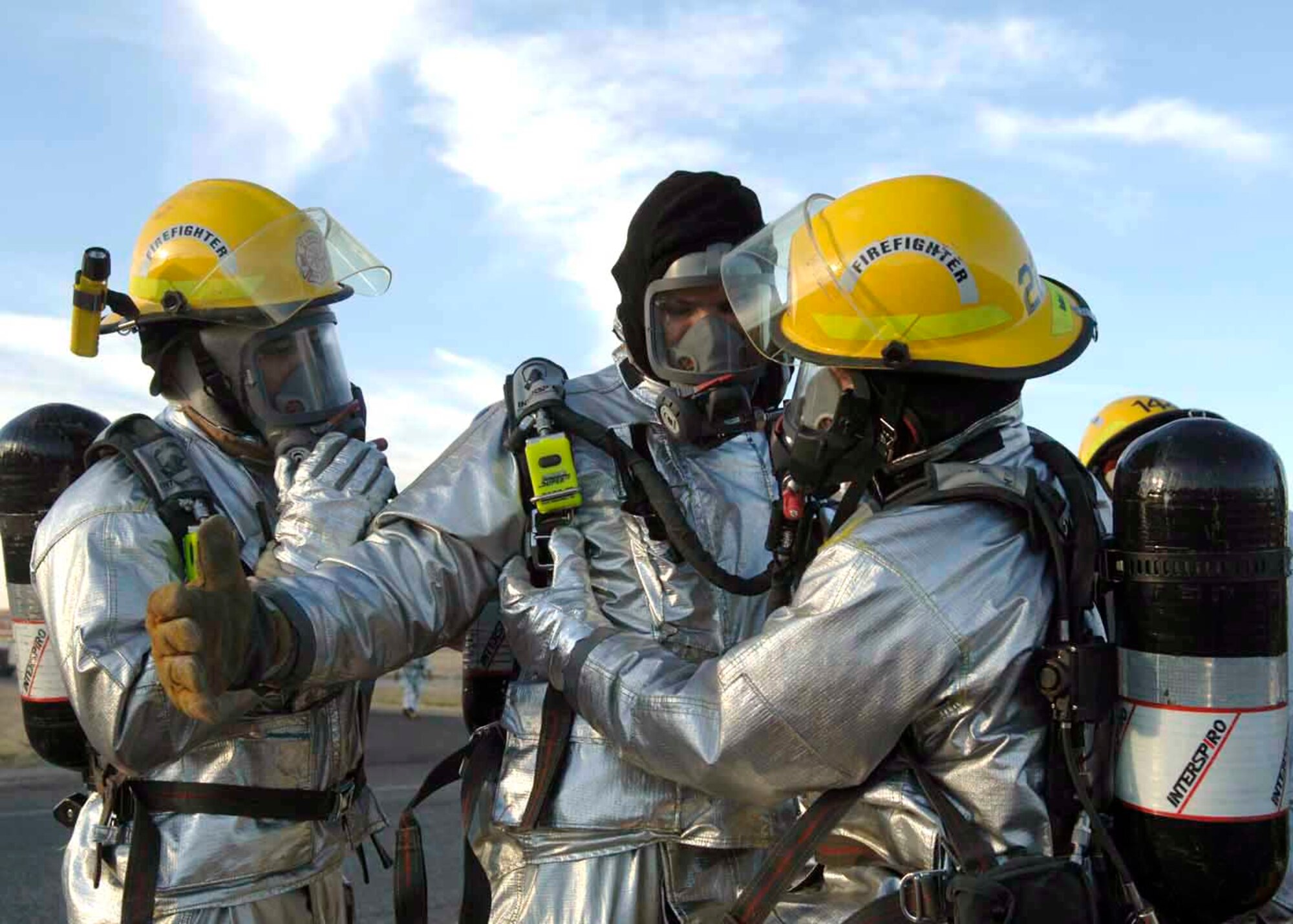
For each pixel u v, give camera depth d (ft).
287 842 7.17
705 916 6.60
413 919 7.12
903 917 5.16
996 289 5.61
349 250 8.12
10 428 7.72
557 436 6.72
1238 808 4.91
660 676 5.84
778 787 5.43
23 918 14.14
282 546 6.91
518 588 6.65
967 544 5.28
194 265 7.34
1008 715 5.19
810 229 5.88
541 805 6.57
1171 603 4.97
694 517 6.91
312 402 7.59
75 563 6.64
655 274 6.88
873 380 5.63
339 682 6.43
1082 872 5.03
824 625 5.19
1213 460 4.97
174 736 6.43
